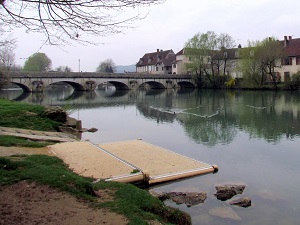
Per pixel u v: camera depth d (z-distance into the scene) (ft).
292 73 205.77
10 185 24.82
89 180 29.40
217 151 53.31
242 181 37.65
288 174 40.98
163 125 83.10
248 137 65.41
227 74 241.55
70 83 223.30
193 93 203.92
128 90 237.25
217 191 32.96
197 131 73.36
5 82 149.28
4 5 19.16
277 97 155.53
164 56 329.72
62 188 24.34
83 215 20.47
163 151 45.55
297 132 70.08
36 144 44.80
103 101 154.92
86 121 91.25
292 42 217.56
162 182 34.76
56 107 71.46
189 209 29.35
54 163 34.37
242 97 161.99
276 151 53.31
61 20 19.75
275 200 32.22
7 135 48.85
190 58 249.55
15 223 18.80
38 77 195.31
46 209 21.04
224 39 241.96
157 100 157.89
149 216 21.29
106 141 61.93
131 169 34.60
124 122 89.10
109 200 23.41
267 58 192.85
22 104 79.36
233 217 27.89
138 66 364.79
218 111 108.99
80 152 41.24
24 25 19.86
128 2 19.43
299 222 27.53
